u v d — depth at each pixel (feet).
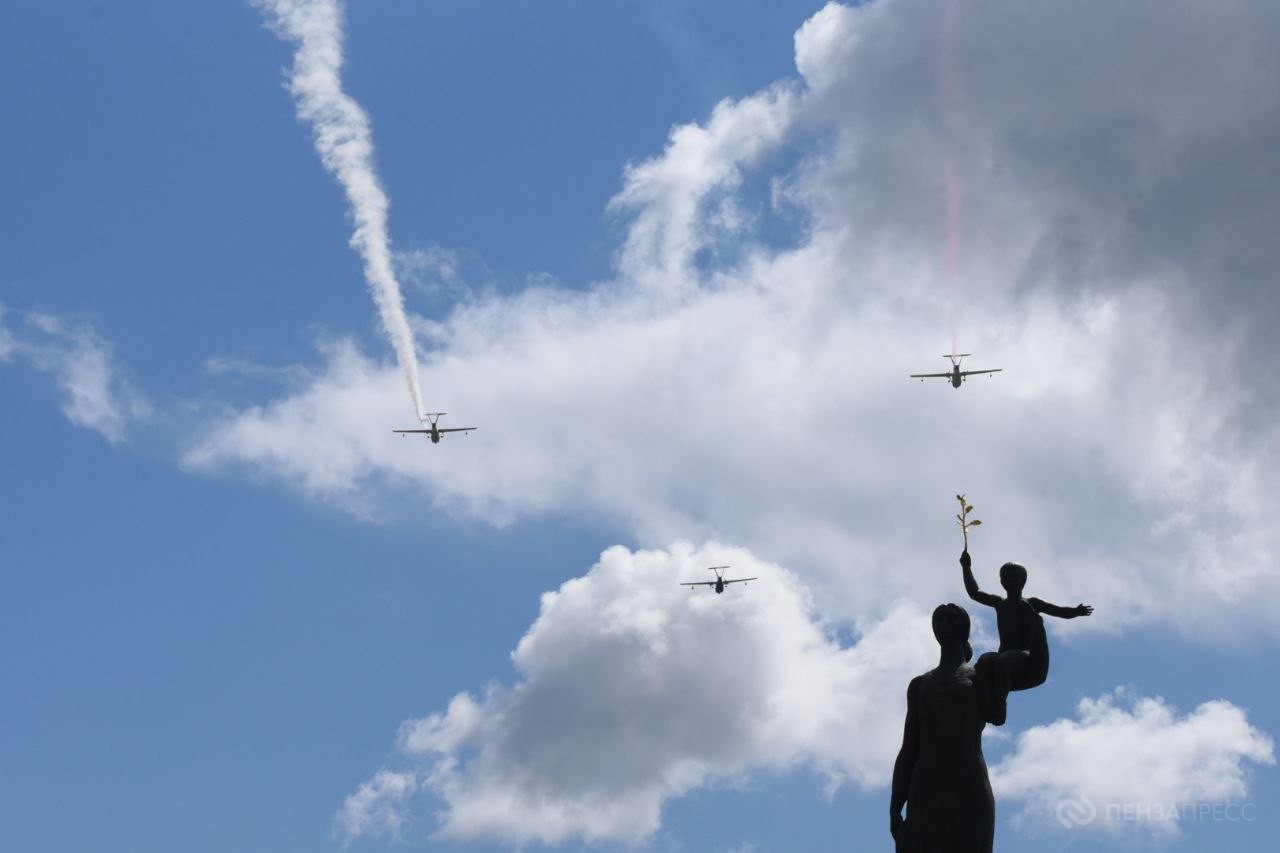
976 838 87.92
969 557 94.63
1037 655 91.45
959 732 89.10
